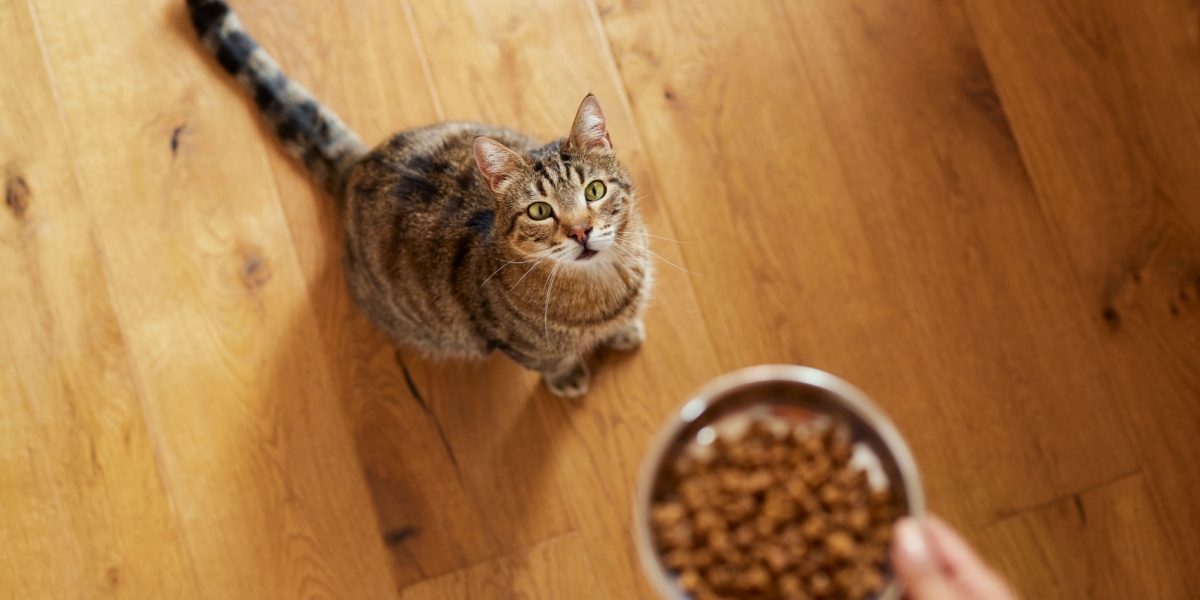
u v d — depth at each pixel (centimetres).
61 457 149
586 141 118
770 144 155
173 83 155
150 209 153
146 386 150
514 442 150
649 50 156
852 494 109
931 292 152
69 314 151
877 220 153
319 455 150
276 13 156
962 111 156
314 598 147
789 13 156
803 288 152
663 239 153
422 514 148
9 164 153
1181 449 149
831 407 111
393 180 132
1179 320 151
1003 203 154
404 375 151
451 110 155
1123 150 155
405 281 132
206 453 149
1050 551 147
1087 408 150
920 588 94
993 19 156
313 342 152
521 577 147
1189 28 156
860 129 155
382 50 156
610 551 147
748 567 110
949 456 149
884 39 156
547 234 119
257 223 153
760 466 112
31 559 147
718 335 151
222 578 147
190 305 152
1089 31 155
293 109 148
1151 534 147
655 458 105
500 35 156
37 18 156
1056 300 152
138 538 148
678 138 155
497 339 133
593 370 150
